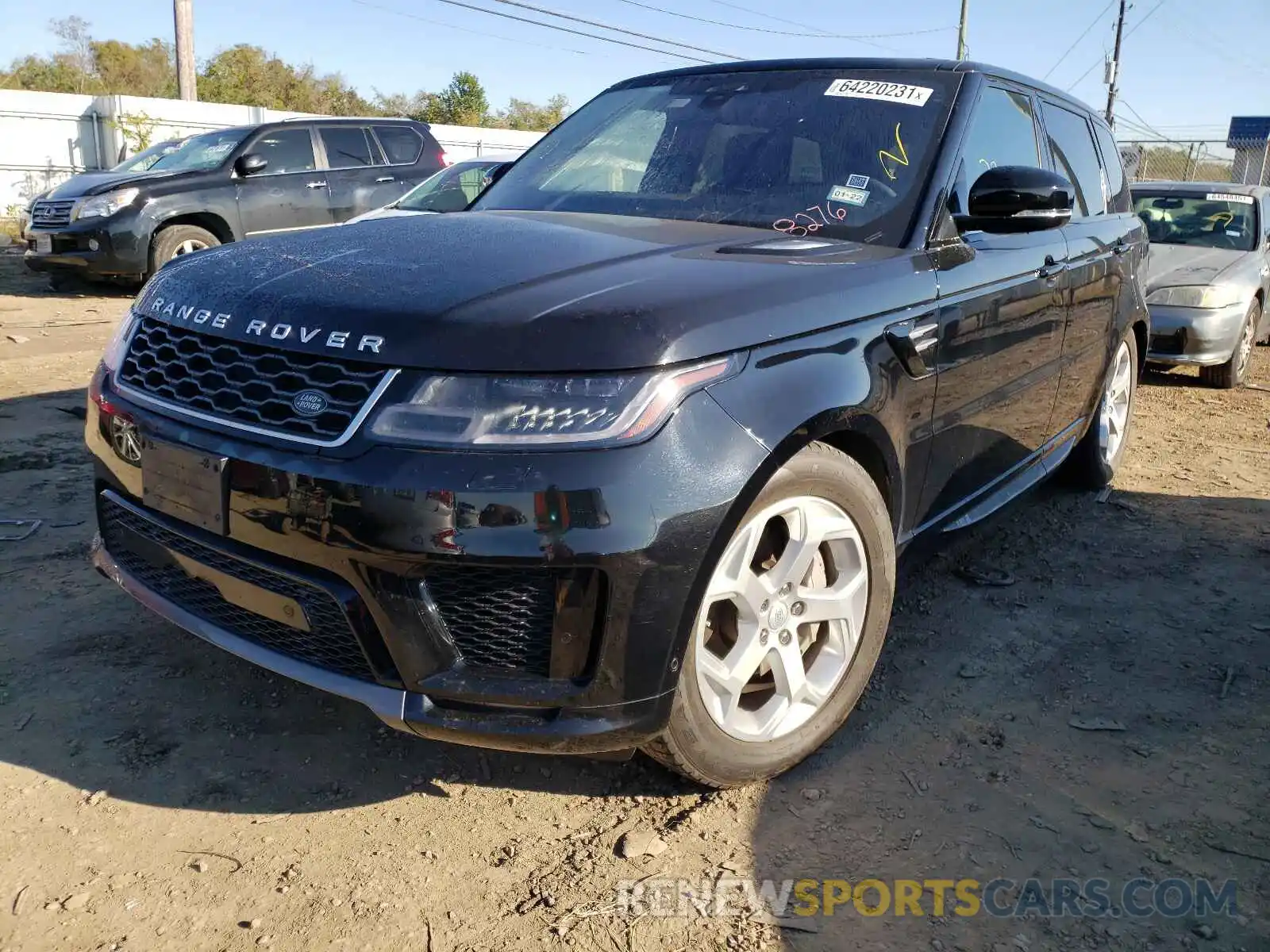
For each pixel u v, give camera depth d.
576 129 3.66
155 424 2.21
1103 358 4.28
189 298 2.30
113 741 2.53
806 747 2.48
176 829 2.23
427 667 1.98
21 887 2.03
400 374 1.92
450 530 1.87
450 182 8.26
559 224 2.78
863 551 2.49
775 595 2.33
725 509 2.01
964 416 2.97
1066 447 4.18
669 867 2.17
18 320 8.88
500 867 2.16
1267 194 8.71
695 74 3.65
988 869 2.19
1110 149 4.77
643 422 1.93
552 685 1.99
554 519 1.87
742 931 1.99
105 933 1.92
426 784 2.44
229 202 10.38
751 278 2.26
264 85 46.41
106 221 9.73
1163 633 3.35
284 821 2.28
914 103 3.17
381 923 1.98
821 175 3.02
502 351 1.91
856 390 2.35
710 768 2.28
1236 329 7.39
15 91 18.69
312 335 2.01
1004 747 2.65
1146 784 2.50
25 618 3.11
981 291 2.96
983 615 3.46
